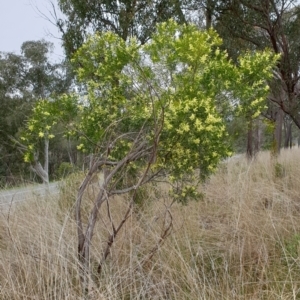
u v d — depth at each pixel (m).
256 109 3.33
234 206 4.38
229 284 3.16
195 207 4.76
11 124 16.38
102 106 3.51
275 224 4.07
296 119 8.70
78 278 2.90
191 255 3.40
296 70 8.42
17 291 2.91
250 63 3.28
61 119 3.45
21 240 3.55
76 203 3.18
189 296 2.94
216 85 3.14
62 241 3.18
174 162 3.22
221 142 3.23
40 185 5.62
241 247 3.61
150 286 3.03
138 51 3.27
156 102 3.10
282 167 6.82
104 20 7.20
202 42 3.06
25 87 18.80
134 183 3.72
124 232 3.47
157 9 7.15
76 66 4.21
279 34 8.47
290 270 3.14
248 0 8.09
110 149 3.23
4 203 4.25
